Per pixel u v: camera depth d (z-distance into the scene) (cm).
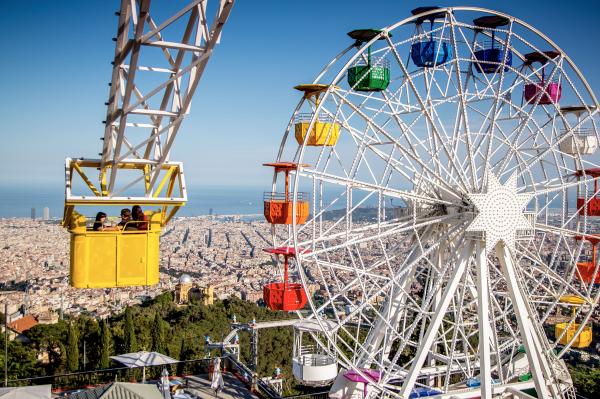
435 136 2489
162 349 5359
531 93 3022
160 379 3534
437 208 2714
